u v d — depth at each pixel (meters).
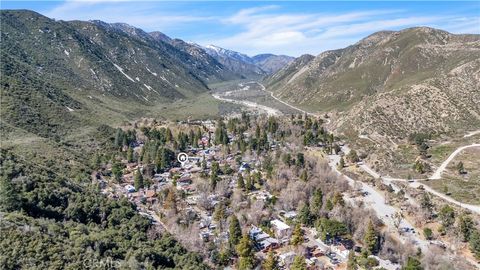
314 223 111.31
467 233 104.81
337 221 105.44
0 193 80.62
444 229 109.56
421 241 106.25
